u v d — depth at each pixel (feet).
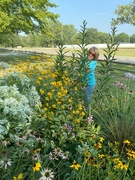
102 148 12.04
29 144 9.80
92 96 16.47
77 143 11.69
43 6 79.41
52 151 10.85
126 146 12.35
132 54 166.30
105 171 9.73
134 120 13.58
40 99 15.06
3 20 65.51
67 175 9.59
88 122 13.32
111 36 16.42
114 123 13.43
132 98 16.38
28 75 17.56
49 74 17.22
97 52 17.56
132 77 29.86
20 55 107.86
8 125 10.36
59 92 14.20
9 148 9.54
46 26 84.64
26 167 9.57
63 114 13.52
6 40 122.62
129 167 10.71
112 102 15.78
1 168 8.83
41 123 12.54
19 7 75.31
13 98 11.18
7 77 15.30
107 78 16.38
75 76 17.35
